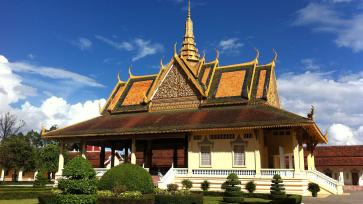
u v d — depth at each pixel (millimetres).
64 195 21922
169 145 55688
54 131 50906
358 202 30500
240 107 45438
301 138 41500
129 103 54781
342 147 71875
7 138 78812
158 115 49062
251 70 48375
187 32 60719
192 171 41812
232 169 39906
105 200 23688
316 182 39938
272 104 48000
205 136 42375
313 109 37312
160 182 40125
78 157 23000
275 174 36375
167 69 51750
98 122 51875
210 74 50125
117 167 28094
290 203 26453
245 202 27844
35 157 70688
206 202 29094
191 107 48469
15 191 35406
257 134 39531
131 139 47219
